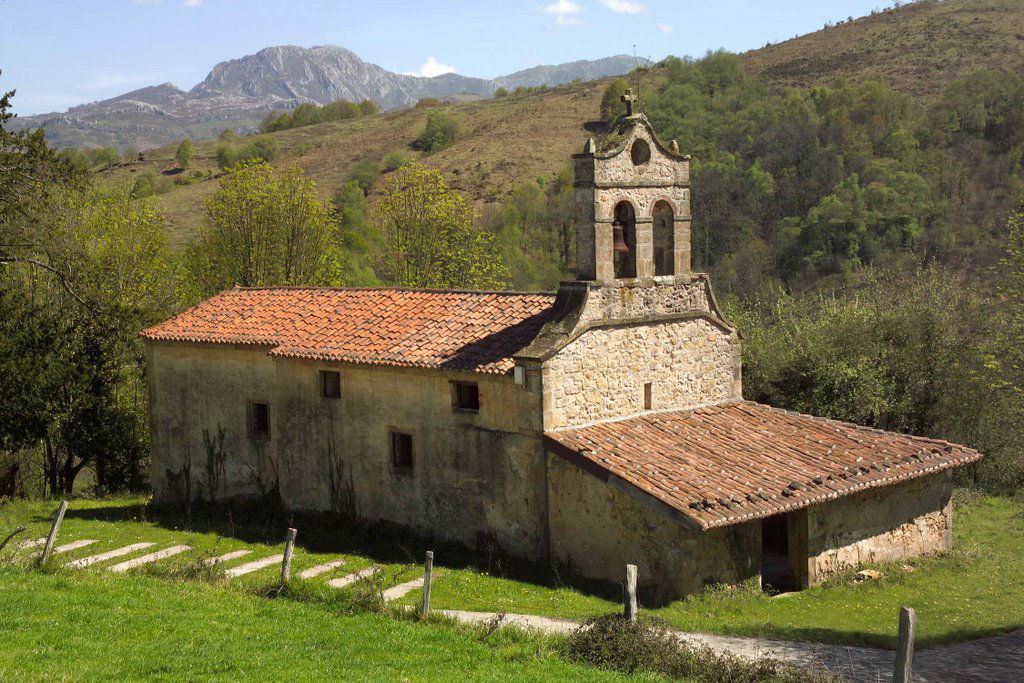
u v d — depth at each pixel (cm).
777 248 6338
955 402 3534
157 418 2872
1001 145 7506
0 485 3522
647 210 2269
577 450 2003
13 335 3192
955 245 5741
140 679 1210
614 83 11500
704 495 1891
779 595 1992
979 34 11969
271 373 2603
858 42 13075
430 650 1412
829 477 2083
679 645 1415
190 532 2483
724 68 11469
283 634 1486
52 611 1509
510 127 11875
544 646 1443
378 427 2370
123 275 4056
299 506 2552
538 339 2100
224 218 4506
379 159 11738
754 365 3691
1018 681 1391
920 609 1897
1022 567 2244
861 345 3588
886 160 7381
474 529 2220
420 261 4894
